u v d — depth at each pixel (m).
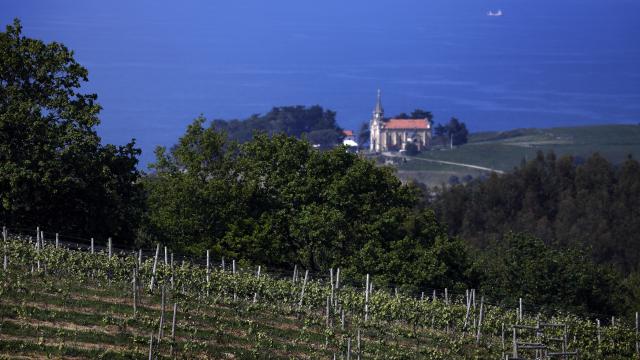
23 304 42.84
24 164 60.62
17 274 47.50
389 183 80.81
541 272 82.31
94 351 39.34
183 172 77.44
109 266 49.97
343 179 76.50
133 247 66.06
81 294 47.06
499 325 57.50
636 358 59.88
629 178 176.00
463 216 167.12
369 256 72.81
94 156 63.66
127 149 65.88
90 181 63.09
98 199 63.34
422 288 73.06
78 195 63.00
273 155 78.81
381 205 78.31
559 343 57.81
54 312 43.09
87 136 64.06
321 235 73.19
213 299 51.12
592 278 82.94
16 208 60.47
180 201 71.56
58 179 60.97
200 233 71.56
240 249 70.75
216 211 71.88
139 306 47.06
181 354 41.78
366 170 78.06
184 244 69.62
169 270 51.16
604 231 153.75
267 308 51.94
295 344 46.81
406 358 48.78
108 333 42.16
